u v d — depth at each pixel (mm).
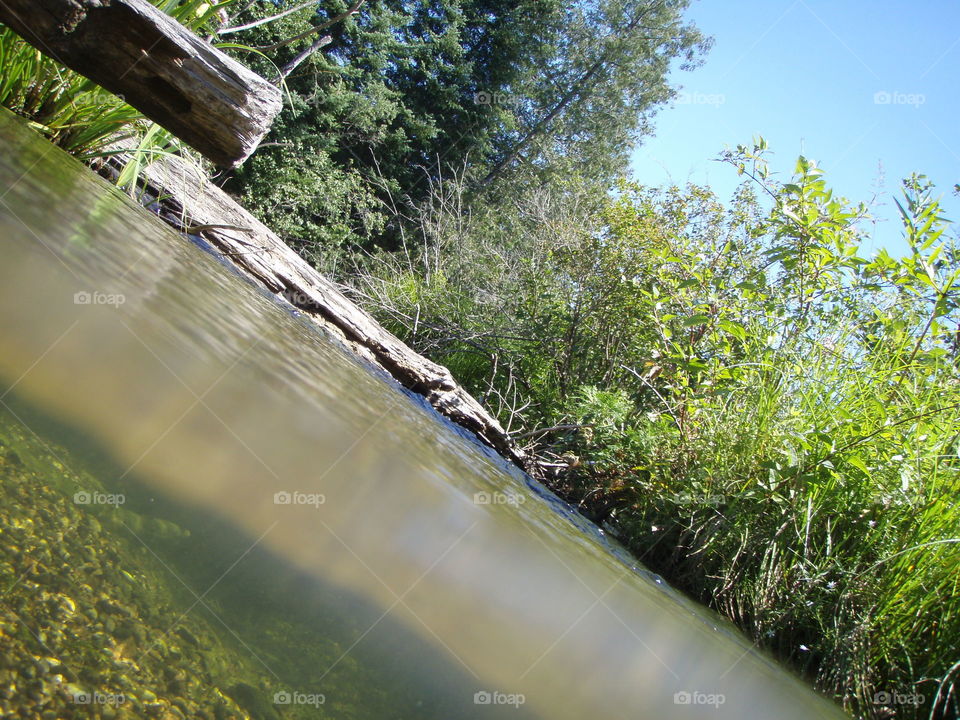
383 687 955
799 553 3572
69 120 3814
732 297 5336
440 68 22891
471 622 1285
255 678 845
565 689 1221
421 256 10641
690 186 7066
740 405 4438
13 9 2799
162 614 849
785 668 2973
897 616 3125
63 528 858
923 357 3871
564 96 25453
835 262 4418
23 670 669
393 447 2148
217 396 1481
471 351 7875
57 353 1207
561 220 9773
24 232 1688
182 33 2861
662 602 2729
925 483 3441
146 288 1909
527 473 5223
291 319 3893
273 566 1069
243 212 5125
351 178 16781
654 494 4430
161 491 1049
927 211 4070
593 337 7223
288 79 17141
